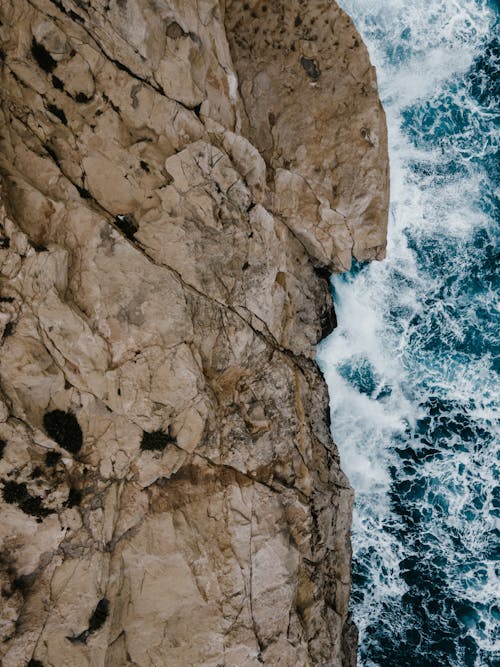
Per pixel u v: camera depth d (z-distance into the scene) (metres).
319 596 9.91
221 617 8.45
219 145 10.16
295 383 10.59
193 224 9.48
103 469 8.01
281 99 11.41
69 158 8.66
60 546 7.46
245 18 11.27
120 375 8.30
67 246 8.20
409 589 12.77
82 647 7.41
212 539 8.73
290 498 9.75
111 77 9.15
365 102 11.33
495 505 13.30
